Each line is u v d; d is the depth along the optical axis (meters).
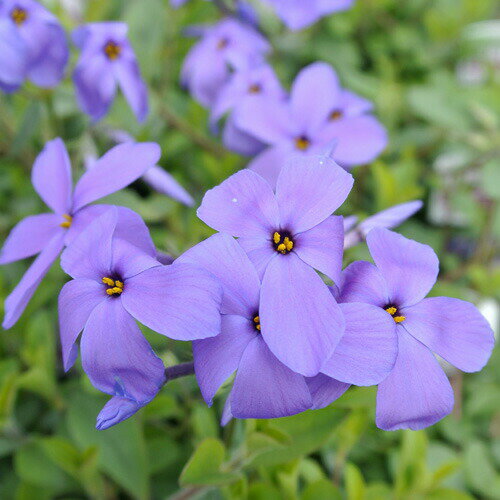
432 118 0.28
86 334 0.15
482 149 0.28
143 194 0.26
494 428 0.25
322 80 0.22
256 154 0.23
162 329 0.14
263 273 0.15
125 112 0.25
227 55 0.26
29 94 0.23
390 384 0.15
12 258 0.18
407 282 0.15
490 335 0.15
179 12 0.31
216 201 0.15
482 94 0.29
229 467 0.18
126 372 0.15
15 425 0.21
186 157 0.28
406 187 0.24
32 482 0.22
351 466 0.20
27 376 0.21
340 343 0.15
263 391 0.15
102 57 0.21
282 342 0.14
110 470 0.20
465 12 0.32
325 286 0.15
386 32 0.33
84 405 0.21
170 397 0.20
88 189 0.17
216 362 0.15
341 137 0.22
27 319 0.22
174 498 0.19
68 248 0.16
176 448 0.21
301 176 0.15
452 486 0.23
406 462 0.20
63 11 0.28
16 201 0.26
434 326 0.15
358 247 0.19
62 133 0.24
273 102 0.22
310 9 0.27
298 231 0.15
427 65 0.32
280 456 0.18
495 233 0.27
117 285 0.15
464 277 0.28
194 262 0.15
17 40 0.21
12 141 0.24
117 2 0.31
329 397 0.15
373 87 0.29
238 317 0.15
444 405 0.15
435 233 0.28
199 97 0.27
